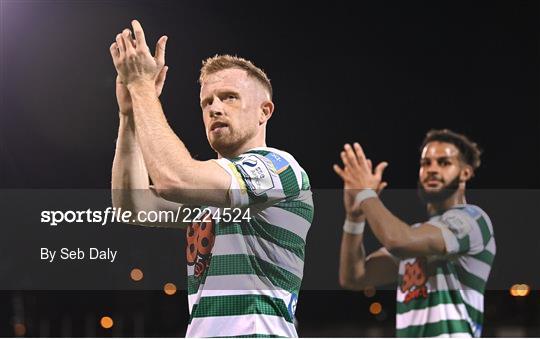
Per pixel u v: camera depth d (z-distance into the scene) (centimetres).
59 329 1054
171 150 531
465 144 891
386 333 934
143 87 564
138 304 1053
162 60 582
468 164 888
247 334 540
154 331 1046
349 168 870
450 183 875
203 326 549
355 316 944
